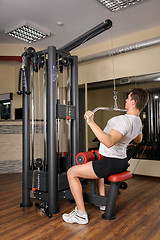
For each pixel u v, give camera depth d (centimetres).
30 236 192
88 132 544
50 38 480
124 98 484
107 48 502
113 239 186
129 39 467
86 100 547
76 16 387
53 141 244
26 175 267
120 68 490
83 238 188
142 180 406
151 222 220
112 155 220
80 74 559
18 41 495
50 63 249
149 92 448
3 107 700
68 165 276
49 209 243
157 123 437
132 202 281
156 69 439
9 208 261
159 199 293
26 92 261
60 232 199
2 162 482
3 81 673
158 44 398
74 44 280
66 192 258
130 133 217
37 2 341
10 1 338
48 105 248
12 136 489
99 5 352
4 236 192
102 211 251
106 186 357
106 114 512
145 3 345
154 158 440
